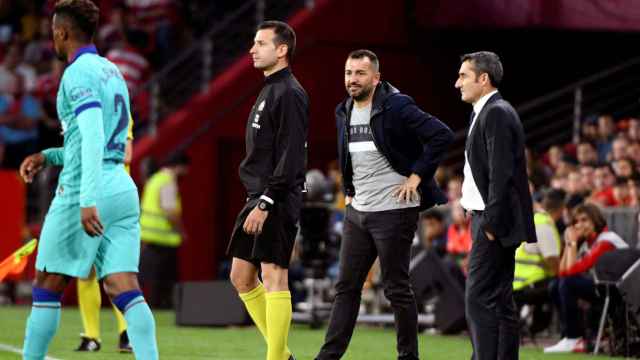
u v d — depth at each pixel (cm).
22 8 7606
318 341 4250
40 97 6944
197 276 6369
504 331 2703
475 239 2702
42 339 2380
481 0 6206
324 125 6500
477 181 2677
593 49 7012
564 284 3962
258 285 2830
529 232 2630
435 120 2917
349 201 3005
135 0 7269
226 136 6462
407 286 2956
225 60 6844
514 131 2636
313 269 4784
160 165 6378
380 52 6594
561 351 3959
